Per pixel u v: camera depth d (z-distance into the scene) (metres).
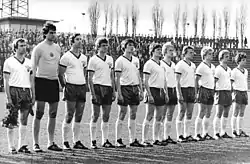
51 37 9.17
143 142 10.42
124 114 10.21
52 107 9.32
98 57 10.03
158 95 10.48
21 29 42.06
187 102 11.45
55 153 9.01
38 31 38.94
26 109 9.05
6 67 8.94
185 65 11.41
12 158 8.34
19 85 8.98
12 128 8.88
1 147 9.59
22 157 8.46
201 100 11.70
